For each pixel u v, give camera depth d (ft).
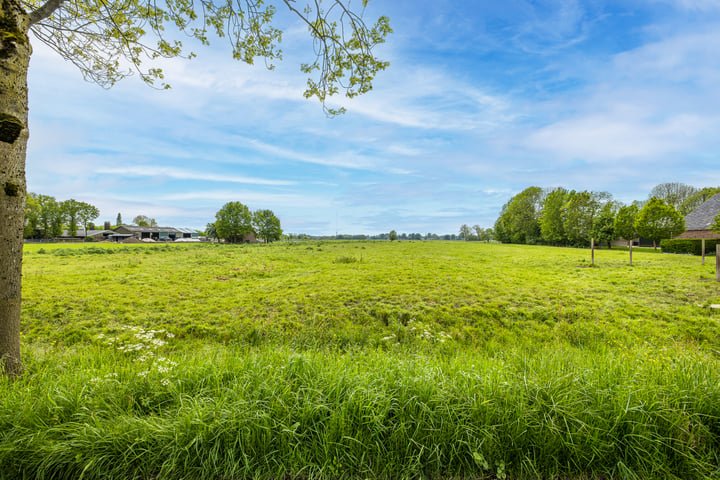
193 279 40.73
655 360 10.15
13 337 8.91
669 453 6.57
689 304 25.38
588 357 11.20
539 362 10.37
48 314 24.30
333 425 6.65
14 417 6.73
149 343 17.67
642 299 27.71
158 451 6.33
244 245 119.65
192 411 6.91
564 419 6.67
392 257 68.80
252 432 6.57
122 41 12.38
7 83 8.25
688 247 72.08
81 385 8.31
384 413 6.80
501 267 51.80
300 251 85.97
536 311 25.13
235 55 12.92
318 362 9.25
